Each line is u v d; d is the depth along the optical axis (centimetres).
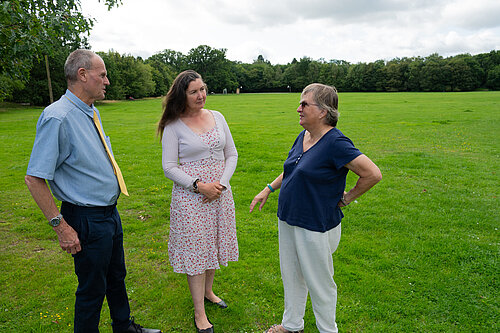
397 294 318
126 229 482
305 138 242
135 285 339
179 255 270
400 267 367
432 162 866
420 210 539
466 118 1858
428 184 682
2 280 345
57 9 447
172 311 298
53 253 409
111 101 5444
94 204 215
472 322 277
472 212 527
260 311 298
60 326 277
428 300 309
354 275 351
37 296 319
